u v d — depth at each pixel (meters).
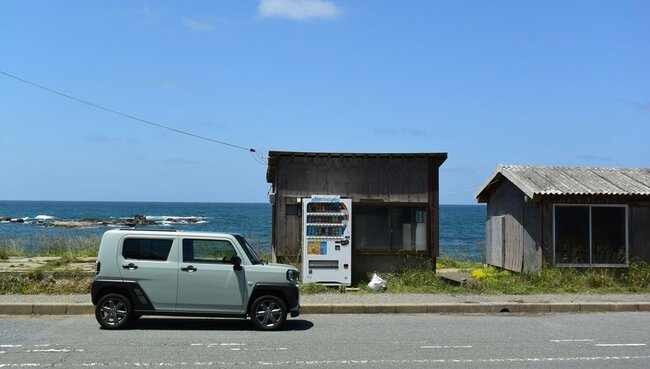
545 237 17.77
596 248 17.91
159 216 111.88
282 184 17.47
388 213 17.50
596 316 13.18
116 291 11.17
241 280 11.10
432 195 17.62
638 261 17.92
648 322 12.37
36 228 69.88
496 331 11.19
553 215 17.80
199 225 76.75
